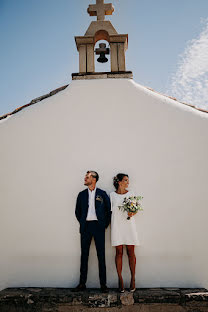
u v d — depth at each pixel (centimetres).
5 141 461
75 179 447
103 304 361
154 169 446
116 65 504
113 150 455
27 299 370
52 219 435
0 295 374
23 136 463
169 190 438
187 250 420
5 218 437
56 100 479
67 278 418
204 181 439
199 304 366
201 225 426
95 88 484
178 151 450
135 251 421
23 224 434
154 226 427
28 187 446
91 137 461
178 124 460
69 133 463
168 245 422
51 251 427
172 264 417
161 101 472
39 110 474
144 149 453
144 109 469
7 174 450
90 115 470
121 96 477
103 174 447
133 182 443
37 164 453
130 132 461
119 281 389
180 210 431
